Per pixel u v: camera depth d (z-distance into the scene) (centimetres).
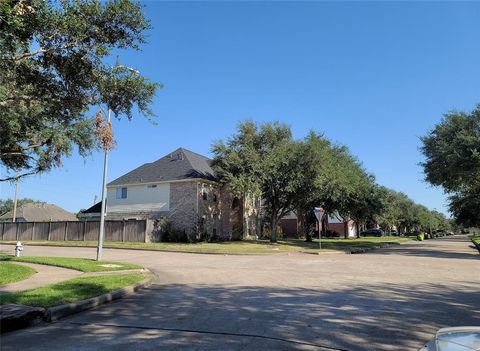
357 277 1434
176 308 922
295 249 3081
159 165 4441
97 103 1141
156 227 3753
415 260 2167
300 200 3831
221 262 2052
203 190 4053
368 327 727
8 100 1143
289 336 672
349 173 4081
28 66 1054
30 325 782
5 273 1333
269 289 1166
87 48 1003
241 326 744
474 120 3117
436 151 3275
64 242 3619
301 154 3525
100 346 633
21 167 2152
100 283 1170
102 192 2045
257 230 4988
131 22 1016
